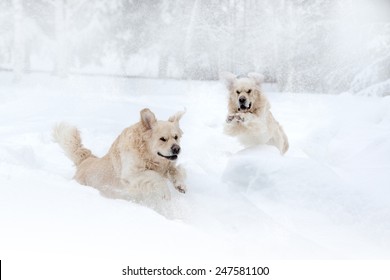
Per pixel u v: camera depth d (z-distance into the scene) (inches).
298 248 166.7
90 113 499.2
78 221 149.3
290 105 697.6
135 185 212.7
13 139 356.5
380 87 816.9
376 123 477.1
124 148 220.8
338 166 305.3
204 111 558.3
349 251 169.6
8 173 197.3
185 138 388.5
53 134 270.2
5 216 144.5
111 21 1306.6
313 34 1117.7
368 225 187.9
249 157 245.0
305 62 1125.1
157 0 1371.8
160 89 983.0
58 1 1166.3
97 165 239.0
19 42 1043.9
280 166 231.6
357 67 1034.1
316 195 209.6
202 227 197.0
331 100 770.8
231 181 242.1
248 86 318.7
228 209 209.2
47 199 163.5
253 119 313.4
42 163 295.3
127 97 730.2
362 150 325.7
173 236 149.0
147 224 155.8
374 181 245.3
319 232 184.9
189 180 247.0
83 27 1248.8
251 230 189.5
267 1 1277.1
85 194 180.2
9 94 670.5
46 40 1147.3
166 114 517.7
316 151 354.6
